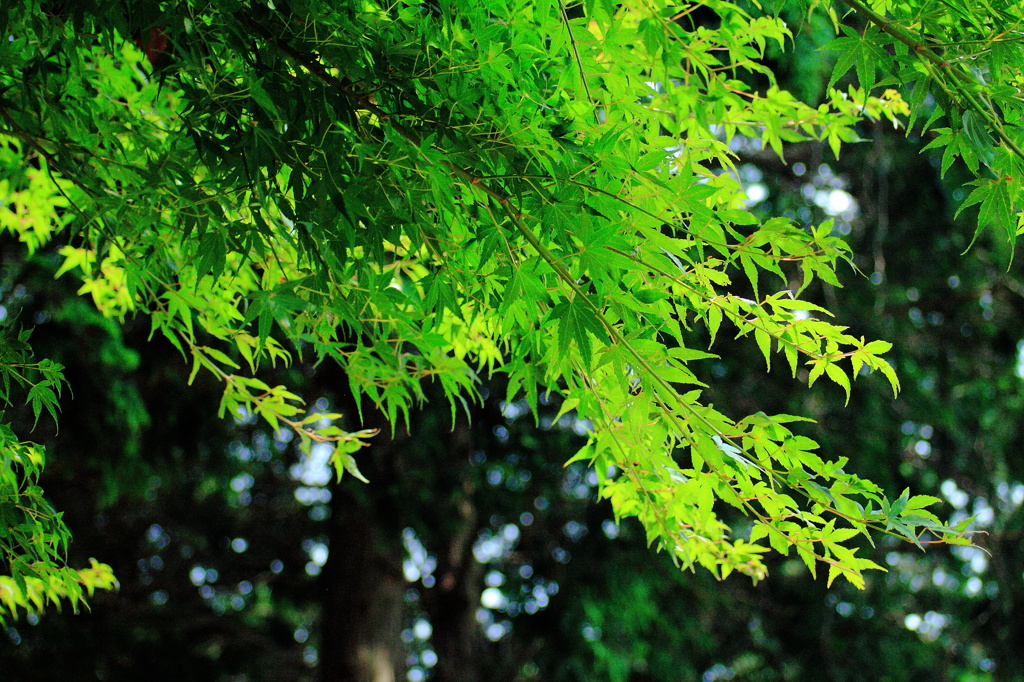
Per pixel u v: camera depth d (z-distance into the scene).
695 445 2.43
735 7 2.40
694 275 2.43
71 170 2.54
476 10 2.35
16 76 2.55
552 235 2.38
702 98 2.40
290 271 2.71
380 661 6.93
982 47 2.37
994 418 7.96
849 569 2.45
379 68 2.38
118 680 8.15
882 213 7.09
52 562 2.77
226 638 9.57
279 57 2.39
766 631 8.50
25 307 5.83
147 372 6.41
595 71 2.39
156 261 2.62
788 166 7.37
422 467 6.52
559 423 6.94
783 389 6.82
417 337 2.55
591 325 2.35
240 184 2.42
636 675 8.03
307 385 6.30
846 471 6.73
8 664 7.00
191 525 9.27
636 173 2.34
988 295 7.65
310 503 9.00
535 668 9.20
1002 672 8.26
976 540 8.10
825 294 6.67
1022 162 2.38
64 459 6.13
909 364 7.11
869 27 2.39
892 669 8.25
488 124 2.36
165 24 2.39
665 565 7.11
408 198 2.37
